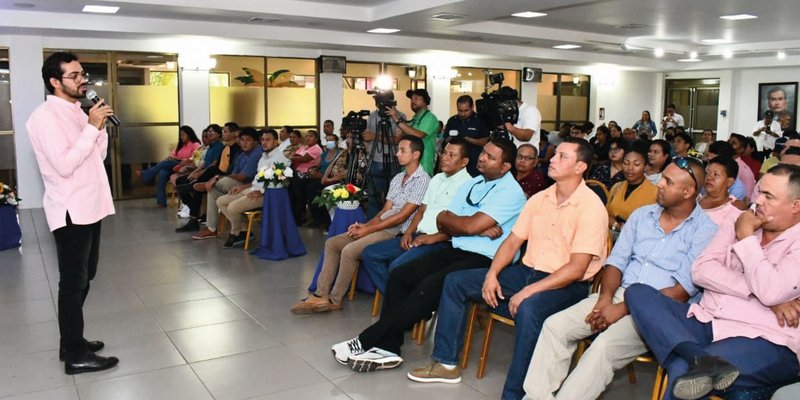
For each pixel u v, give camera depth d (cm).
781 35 1022
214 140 766
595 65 1292
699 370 213
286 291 459
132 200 927
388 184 577
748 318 234
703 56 1222
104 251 586
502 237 335
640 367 330
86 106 877
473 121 570
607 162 529
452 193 375
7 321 394
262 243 562
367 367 315
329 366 325
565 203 291
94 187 308
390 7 720
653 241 274
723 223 264
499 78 555
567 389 248
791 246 231
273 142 618
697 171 263
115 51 891
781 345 227
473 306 320
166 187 891
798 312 225
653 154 442
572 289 287
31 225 718
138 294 450
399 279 340
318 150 770
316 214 713
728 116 1359
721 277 242
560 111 1340
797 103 1270
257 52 981
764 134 1151
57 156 288
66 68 293
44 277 497
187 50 930
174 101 952
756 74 1327
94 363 318
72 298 313
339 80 1059
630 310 248
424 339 366
